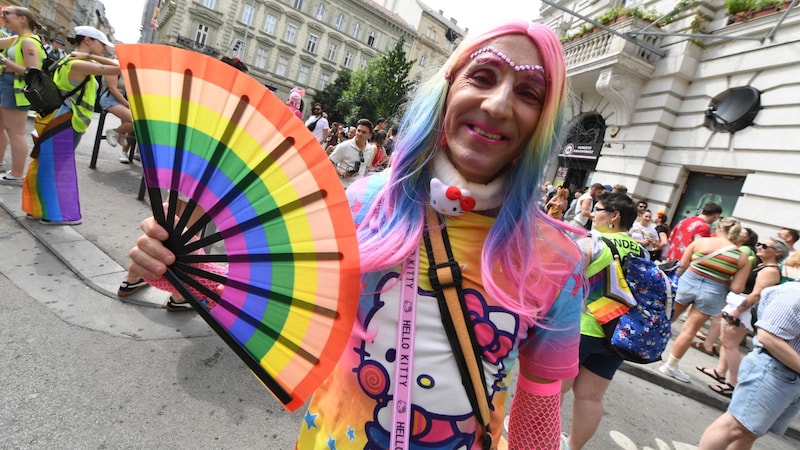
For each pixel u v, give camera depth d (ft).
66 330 8.02
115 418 6.35
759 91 24.41
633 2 36.63
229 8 116.57
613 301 7.20
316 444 2.95
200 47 114.73
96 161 20.16
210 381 7.72
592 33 34.04
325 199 2.31
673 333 18.78
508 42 2.60
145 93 2.21
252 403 7.48
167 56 2.18
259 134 2.24
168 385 7.33
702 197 27.40
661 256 22.45
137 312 9.23
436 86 2.95
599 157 34.55
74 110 11.77
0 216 11.97
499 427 2.86
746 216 23.43
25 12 12.78
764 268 12.93
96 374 7.11
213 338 9.02
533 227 2.81
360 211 3.19
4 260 9.85
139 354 7.93
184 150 2.29
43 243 11.10
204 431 6.59
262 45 124.26
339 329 2.41
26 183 11.82
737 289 13.44
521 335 2.67
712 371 14.56
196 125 2.25
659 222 24.26
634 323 6.99
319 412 3.01
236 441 6.58
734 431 7.66
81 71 11.36
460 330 2.58
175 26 112.47
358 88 121.90
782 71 23.43
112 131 21.02
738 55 26.00
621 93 31.35
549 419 2.99
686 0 29.07
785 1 23.79
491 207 2.86
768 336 7.14
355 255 2.35
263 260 2.42
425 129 2.90
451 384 2.58
